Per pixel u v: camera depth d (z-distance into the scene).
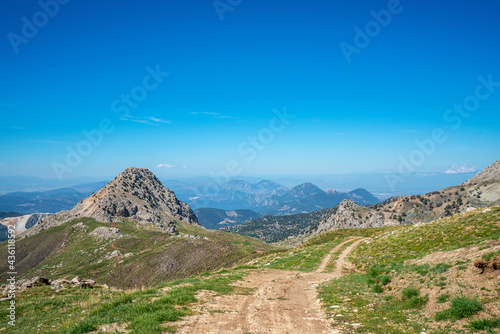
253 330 13.28
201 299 18.48
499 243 17.16
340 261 44.56
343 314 15.61
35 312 19.66
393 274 20.88
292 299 20.61
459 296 13.59
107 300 20.02
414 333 11.84
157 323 13.12
